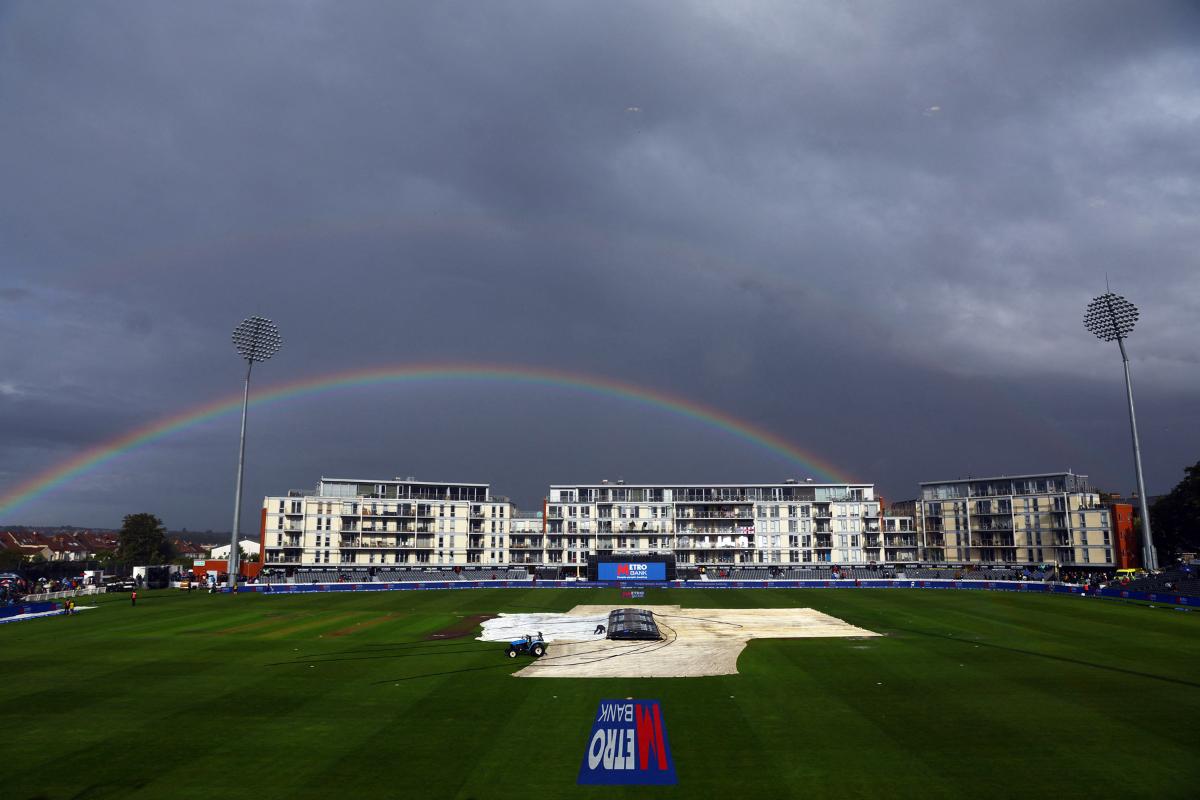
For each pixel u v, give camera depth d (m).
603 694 49.88
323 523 191.38
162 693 50.47
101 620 90.75
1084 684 53.03
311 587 137.25
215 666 59.81
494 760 36.88
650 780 34.28
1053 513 186.12
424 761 36.72
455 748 38.66
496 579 166.88
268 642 72.44
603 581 154.75
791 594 127.31
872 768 35.66
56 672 57.62
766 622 88.19
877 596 123.31
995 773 34.91
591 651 66.62
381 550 193.12
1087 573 178.88
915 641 72.88
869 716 44.47
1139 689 51.41
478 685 52.56
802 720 43.62
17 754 37.84
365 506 193.62
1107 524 177.88
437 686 52.28
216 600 117.25
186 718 44.28
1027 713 45.09
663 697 49.03
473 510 199.00
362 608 104.81
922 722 43.22
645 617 78.69
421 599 118.56
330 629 82.06
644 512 199.75
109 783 33.91
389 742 39.62
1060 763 36.22
